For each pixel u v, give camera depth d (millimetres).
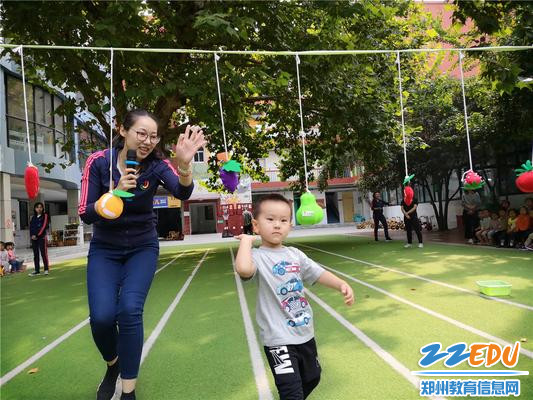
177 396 2742
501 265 7410
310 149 13328
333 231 24312
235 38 6910
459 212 18188
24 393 2930
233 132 11719
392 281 6477
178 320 4766
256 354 3469
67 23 7234
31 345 4145
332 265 8664
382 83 10797
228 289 6559
